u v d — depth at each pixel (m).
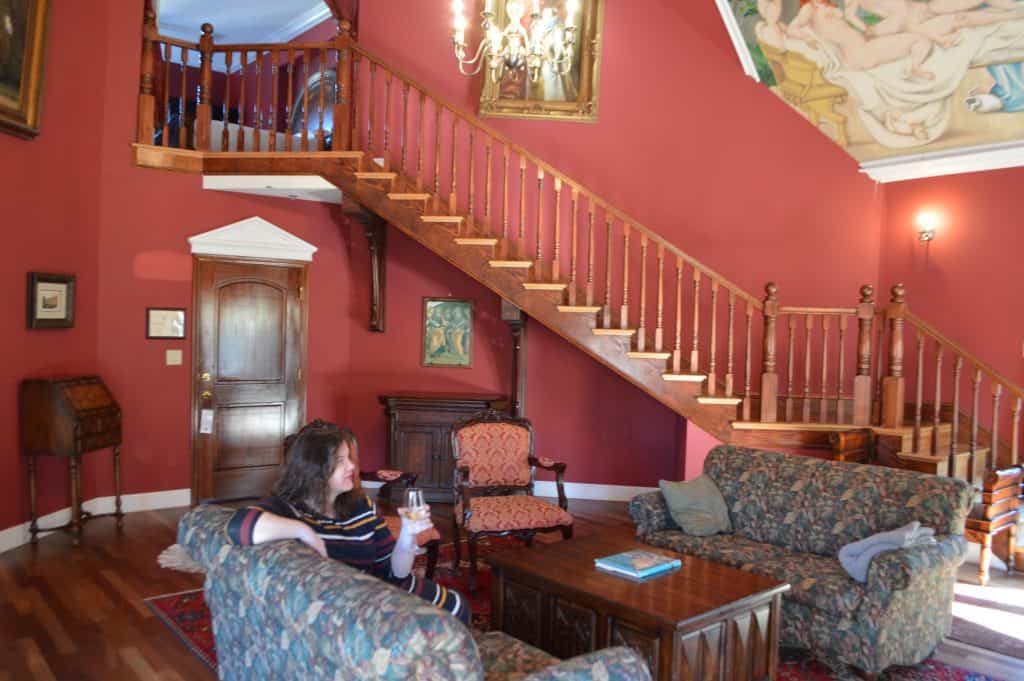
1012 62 5.28
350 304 7.07
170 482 6.17
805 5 5.88
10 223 4.88
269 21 8.47
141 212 5.97
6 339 4.88
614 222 6.63
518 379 6.67
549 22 4.50
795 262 6.54
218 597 2.40
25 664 3.29
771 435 5.32
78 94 5.49
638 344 5.44
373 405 7.06
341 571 1.96
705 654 2.79
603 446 6.89
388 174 5.79
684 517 4.21
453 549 5.24
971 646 3.75
